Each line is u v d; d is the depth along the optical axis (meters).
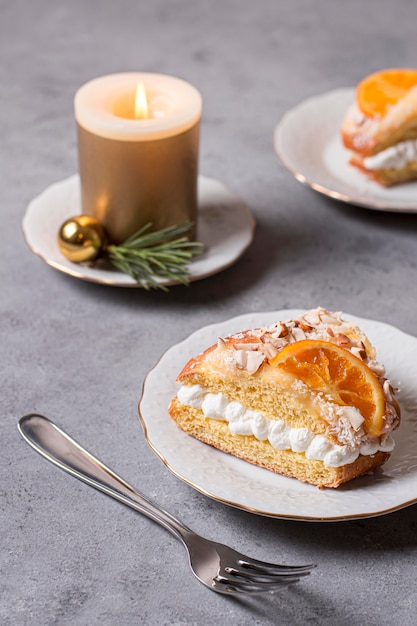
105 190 0.94
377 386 0.77
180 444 0.79
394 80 1.08
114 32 1.35
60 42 1.32
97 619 0.72
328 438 0.76
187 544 0.74
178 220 0.96
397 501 0.75
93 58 1.29
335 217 1.04
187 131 0.94
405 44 1.33
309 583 0.74
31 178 1.08
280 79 1.25
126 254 0.94
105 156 0.93
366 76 1.26
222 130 1.16
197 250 0.97
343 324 0.82
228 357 0.78
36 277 0.97
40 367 0.88
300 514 0.74
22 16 1.38
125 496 0.77
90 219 0.94
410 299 0.95
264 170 1.10
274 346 0.79
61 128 1.16
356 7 1.42
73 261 0.95
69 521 0.77
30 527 0.77
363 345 0.80
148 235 0.95
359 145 1.05
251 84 1.24
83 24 1.36
